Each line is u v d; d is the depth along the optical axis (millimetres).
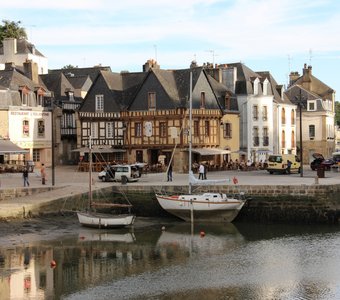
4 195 35188
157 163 51875
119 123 54375
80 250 26609
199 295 19922
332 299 19516
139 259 25125
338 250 26938
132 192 37688
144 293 20125
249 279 21953
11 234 29500
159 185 37406
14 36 77375
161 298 19609
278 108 65688
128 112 53438
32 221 32281
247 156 60125
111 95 54688
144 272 22906
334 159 55906
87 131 54750
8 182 41250
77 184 39062
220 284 21266
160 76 53188
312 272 22969
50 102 56844
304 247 27734
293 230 32656
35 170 50406
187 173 49969
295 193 34750
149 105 52938
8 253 25750
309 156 74875
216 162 55906
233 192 35969
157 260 25000
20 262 24188
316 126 74438
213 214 34344
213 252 26688
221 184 36406
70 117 59531
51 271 22859
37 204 33094
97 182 40562
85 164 51281
